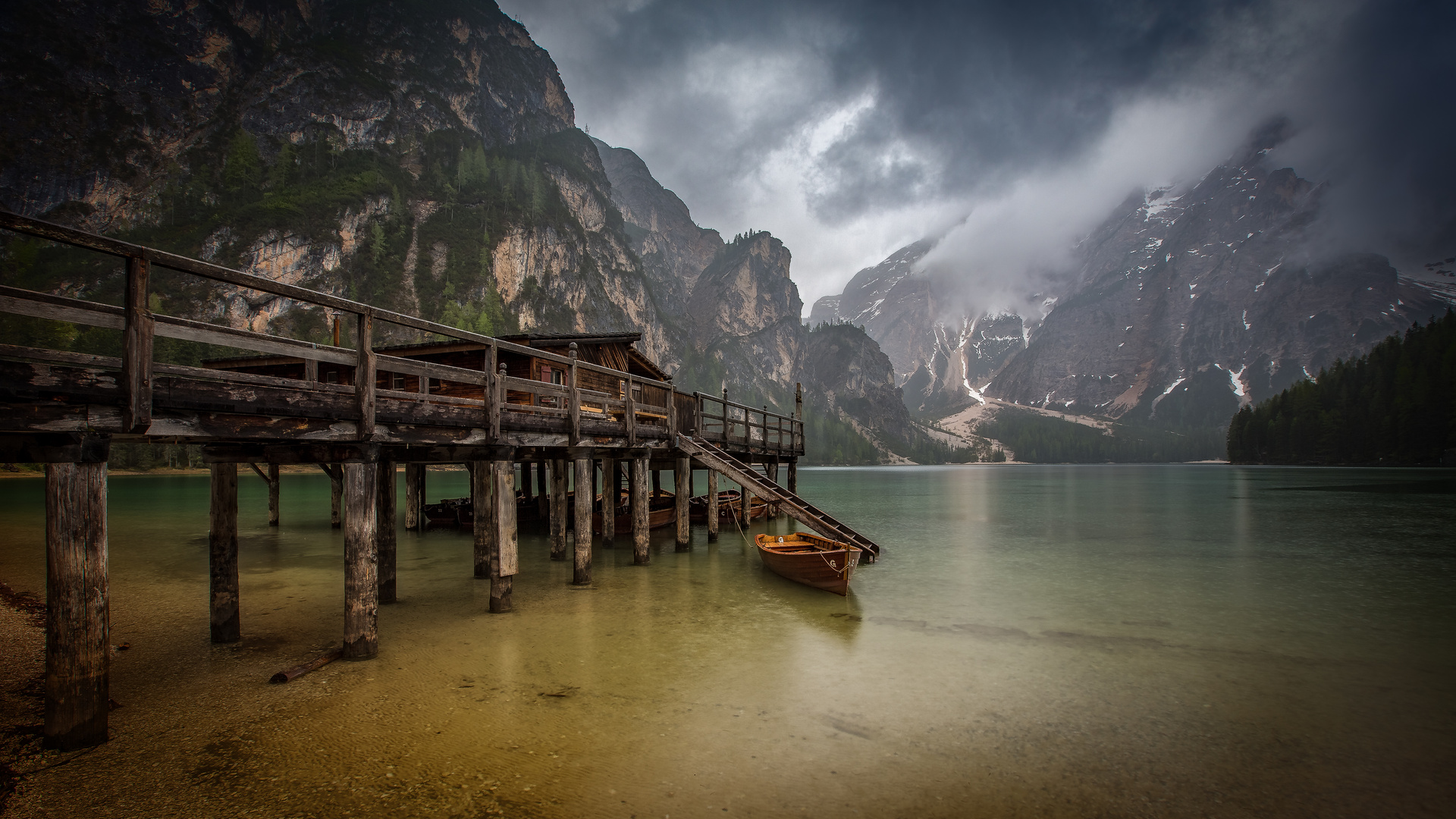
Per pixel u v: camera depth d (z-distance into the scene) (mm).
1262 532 30547
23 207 148750
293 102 187125
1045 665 10727
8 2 163125
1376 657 11414
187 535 27141
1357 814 6281
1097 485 84375
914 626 13047
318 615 13383
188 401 6762
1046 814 6184
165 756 6996
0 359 5395
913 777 6840
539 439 13070
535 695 8914
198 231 141625
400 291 157875
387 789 6395
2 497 46062
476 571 17219
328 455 10039
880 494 63531
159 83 176500
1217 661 11062
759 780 6703
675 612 13688
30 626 12070
